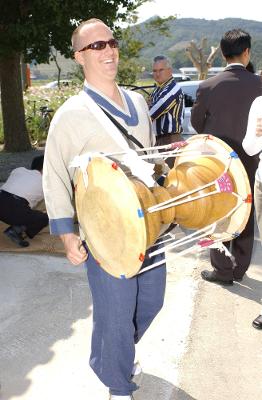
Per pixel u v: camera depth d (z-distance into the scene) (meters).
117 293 2.41
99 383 2.97
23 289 4.13
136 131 2.51
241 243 4.11
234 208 2.46
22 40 8.16
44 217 4.98
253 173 3.91
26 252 4.86
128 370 2.57
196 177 2.35
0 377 3.03
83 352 3.26
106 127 2.37
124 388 2.59
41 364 3.15
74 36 2.46
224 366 3.14
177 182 2.35
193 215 2.35
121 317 2.45
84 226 2.37
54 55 9.38
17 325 3.58
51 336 3.45
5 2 8.02
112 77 2.42
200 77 25.30
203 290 4.10
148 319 2.75
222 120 3.83
